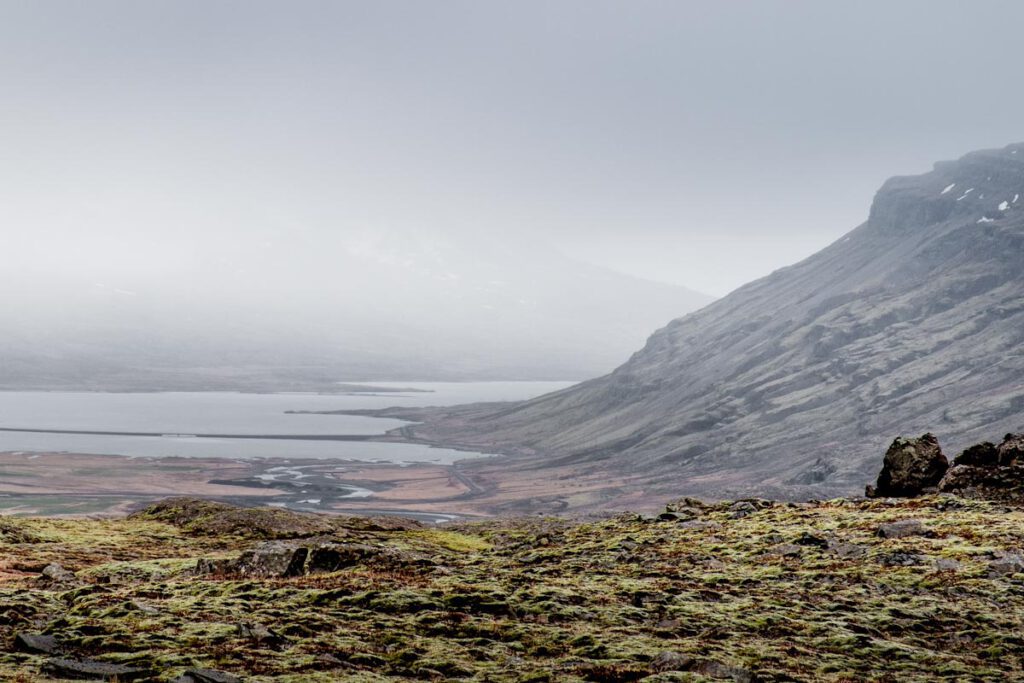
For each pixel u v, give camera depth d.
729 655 28.36
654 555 47.94
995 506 55.47
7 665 22.61
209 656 24.61
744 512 60.56
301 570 41.38
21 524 67.56
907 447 66.25
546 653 27.89
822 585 40.12
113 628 27.69
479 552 55.75
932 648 31.53
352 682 22.89
